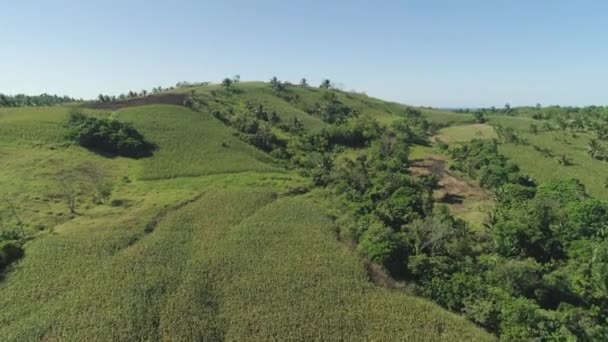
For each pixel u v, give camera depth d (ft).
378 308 185.98
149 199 278.87
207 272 200.44
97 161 336.08
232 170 352.49
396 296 196.65
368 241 230.89
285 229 245.65
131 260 204.13
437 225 244.22
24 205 249.96
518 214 278.46
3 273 191.72
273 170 369.91
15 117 401.70
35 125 377.71
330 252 223.92
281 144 473.26
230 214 260.83
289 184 327.06
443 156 494.59
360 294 193.67
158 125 421.59
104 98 559.79
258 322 173.17
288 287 193.88
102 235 223.92
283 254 219.41
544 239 255.70
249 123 472.03
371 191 313.53
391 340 169.17
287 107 653.30
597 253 231.91
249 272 203.10
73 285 185.78
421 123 649.61
